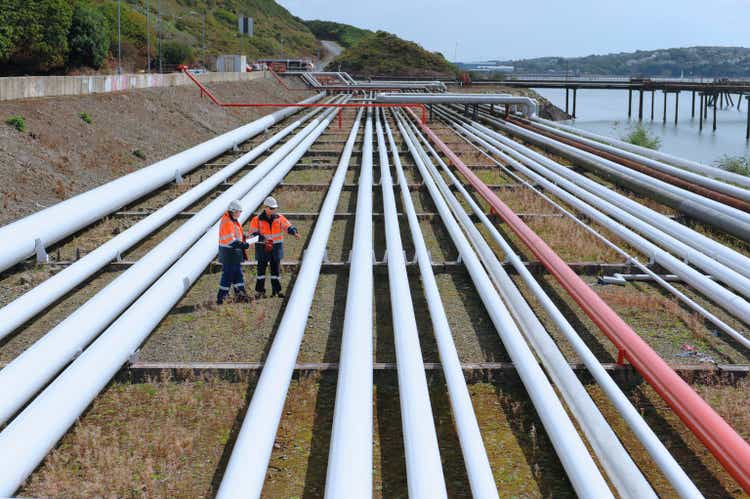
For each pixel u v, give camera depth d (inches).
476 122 1398.9
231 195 572.7
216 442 234.2
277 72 2888.8
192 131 1043.9
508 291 354.3
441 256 453.7
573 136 1086.4
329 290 386.9
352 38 7116.1
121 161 732.7
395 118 1557.6
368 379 252.4
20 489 208.5
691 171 807.7
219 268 422.9
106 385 275.9
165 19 3897.6
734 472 192.4
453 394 245.6
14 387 246.4
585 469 201.8
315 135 1083.9
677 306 361.4
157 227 503.8
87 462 218.2
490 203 550.3
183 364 283.6
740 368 282.4
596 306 307.4
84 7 1696.6
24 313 325.1
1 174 542.0
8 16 1427.2
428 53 4534.9
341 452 203.8
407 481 208.5
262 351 303.3
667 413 256.4
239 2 5743.1
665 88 3245.6
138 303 318.3
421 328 334.0
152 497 205.5
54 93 854.5
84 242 476.4
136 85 1109.1
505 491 210.4
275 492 209.3
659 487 212.2
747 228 486.3
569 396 250.8
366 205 542.6
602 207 567.8
